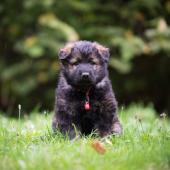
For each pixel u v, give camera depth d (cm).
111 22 1834
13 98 1823
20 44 1772
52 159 734
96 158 742
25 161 733
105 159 745
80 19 1827
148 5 1808
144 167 728
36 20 1823
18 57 1872
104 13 1844
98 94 889
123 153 776
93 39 1778
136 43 1720
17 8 1853
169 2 1838
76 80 877
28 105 1827
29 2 1739
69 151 777
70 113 887
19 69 1783
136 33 1853
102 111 891
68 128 886
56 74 1767
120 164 733
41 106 1827
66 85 897
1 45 1878
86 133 910
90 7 1788
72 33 1681
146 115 1367
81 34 1783
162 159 750
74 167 713
